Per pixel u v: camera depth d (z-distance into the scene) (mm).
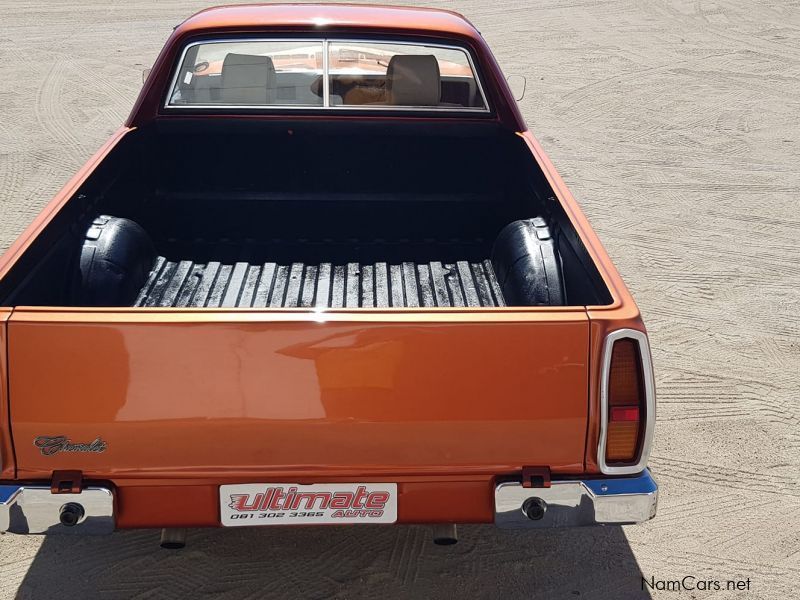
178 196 4156
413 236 4223
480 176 4176
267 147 4082
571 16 13102
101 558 3133
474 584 3074
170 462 2352
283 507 2434
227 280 3686
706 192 6957
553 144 8039
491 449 2371
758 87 9953
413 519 2473
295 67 3988
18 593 2957
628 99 9445
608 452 2395
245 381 2283
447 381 2303
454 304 3516
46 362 2246
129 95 9109
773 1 14055
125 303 3299
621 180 7184
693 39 12047
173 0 13594
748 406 4191
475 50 3988
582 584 3092
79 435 2307
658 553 3260
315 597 2984
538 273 3234
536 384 2314
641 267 5625
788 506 3535
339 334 2262
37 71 9883
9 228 5938
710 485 3652
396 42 3971
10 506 2338
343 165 4137
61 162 7238
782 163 7656
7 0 13406
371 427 2332
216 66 3959
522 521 2430
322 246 4105
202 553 3172
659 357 4590
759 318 5016
